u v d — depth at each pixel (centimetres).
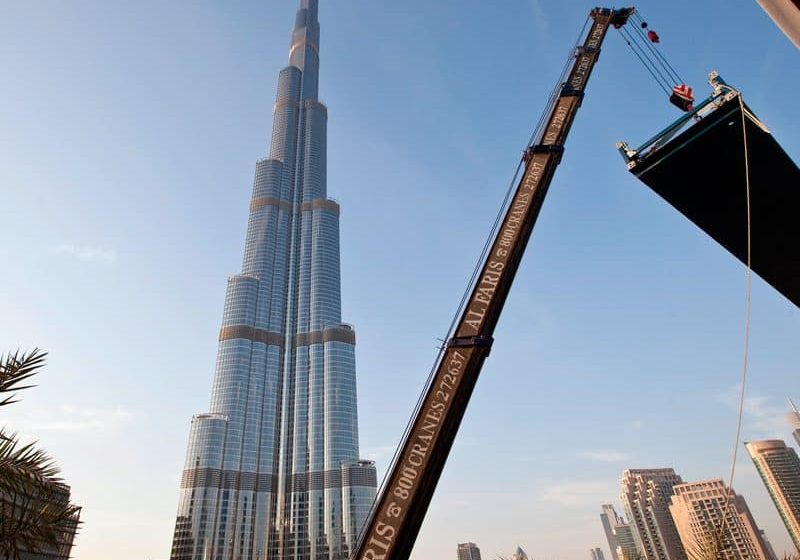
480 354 1404
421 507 1156
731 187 1296
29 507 933
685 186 1324
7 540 893
